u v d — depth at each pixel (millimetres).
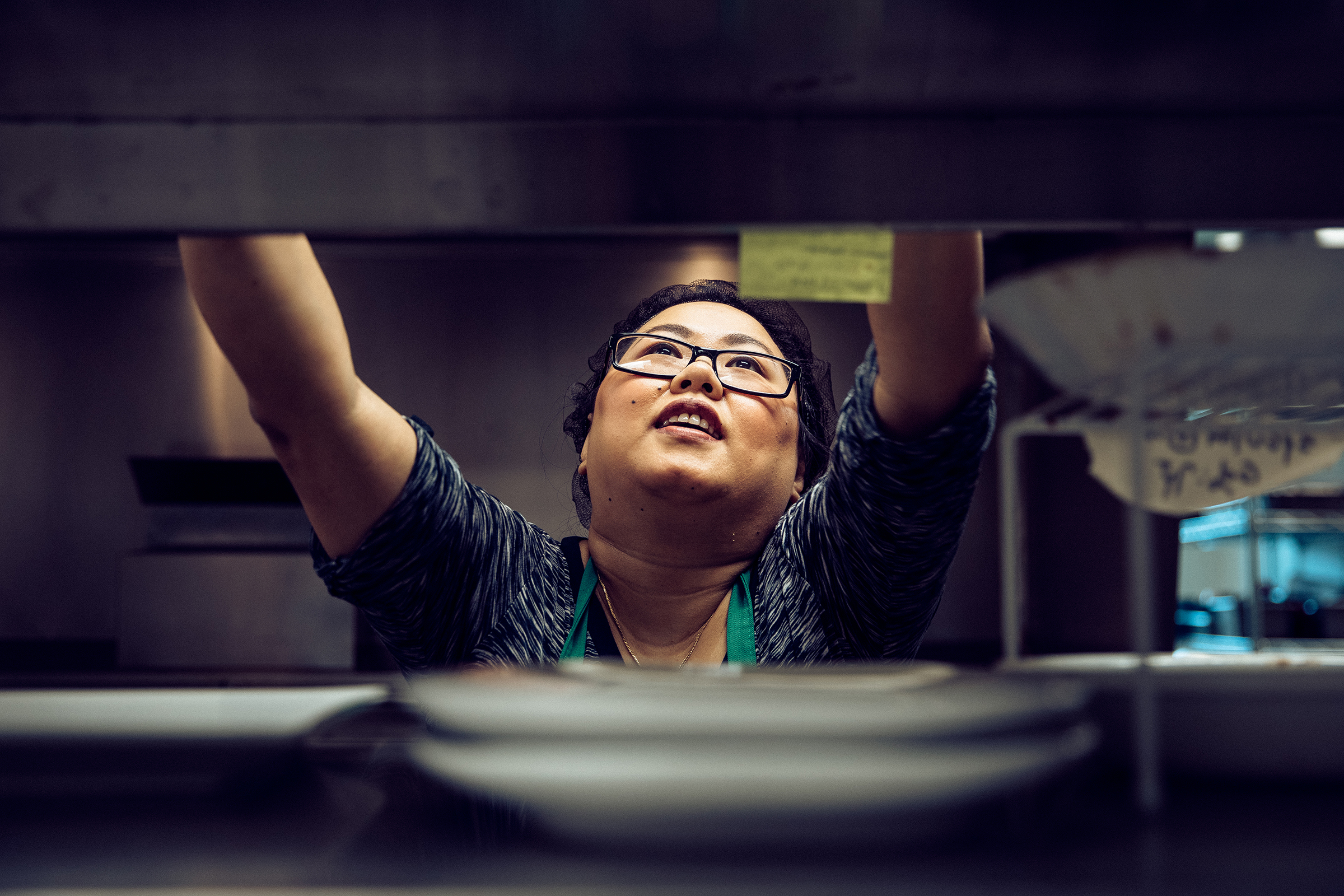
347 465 791
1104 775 442
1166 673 442
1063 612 2828
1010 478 473
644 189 496
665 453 844
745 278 527
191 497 2994
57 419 2982
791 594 918
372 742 542
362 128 496
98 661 2930
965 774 322
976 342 728
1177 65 467
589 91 483
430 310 2998
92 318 2998
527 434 2971
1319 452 471
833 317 2875
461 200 496
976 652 2895
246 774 414
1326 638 2582
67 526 2969
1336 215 496
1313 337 394
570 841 347
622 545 902
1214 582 3582
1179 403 484
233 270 671
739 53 462
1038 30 451
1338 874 315
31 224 494
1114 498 2752
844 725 327
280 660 2816
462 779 344
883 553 852
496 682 375
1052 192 495
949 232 644
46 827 372
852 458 811
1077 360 436
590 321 2990
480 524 910
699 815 335
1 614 2945
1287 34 446
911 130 497
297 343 713
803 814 332
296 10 439
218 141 495
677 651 937
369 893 296
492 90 479
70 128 494
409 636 908
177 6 439
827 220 496
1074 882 307
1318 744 430
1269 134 497
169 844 350
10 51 453
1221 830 370
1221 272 386
